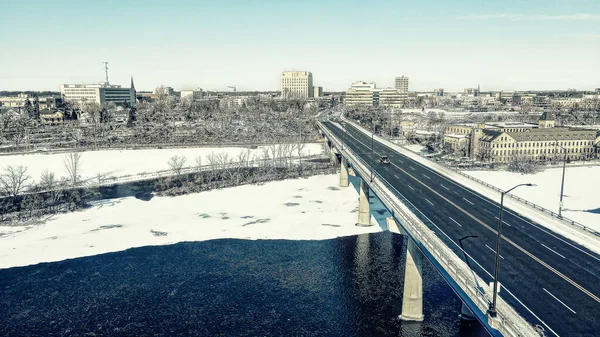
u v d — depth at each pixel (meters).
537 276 42.00
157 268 72.31
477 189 79.31
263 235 86.94
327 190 122.81
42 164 153.50
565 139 169.38
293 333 53.91
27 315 58.28
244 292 64.25
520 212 64.88
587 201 107.81
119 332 54.47
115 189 125.38
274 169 146.50
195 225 93.38
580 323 33.34
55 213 101.69
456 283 39.69
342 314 57.94
